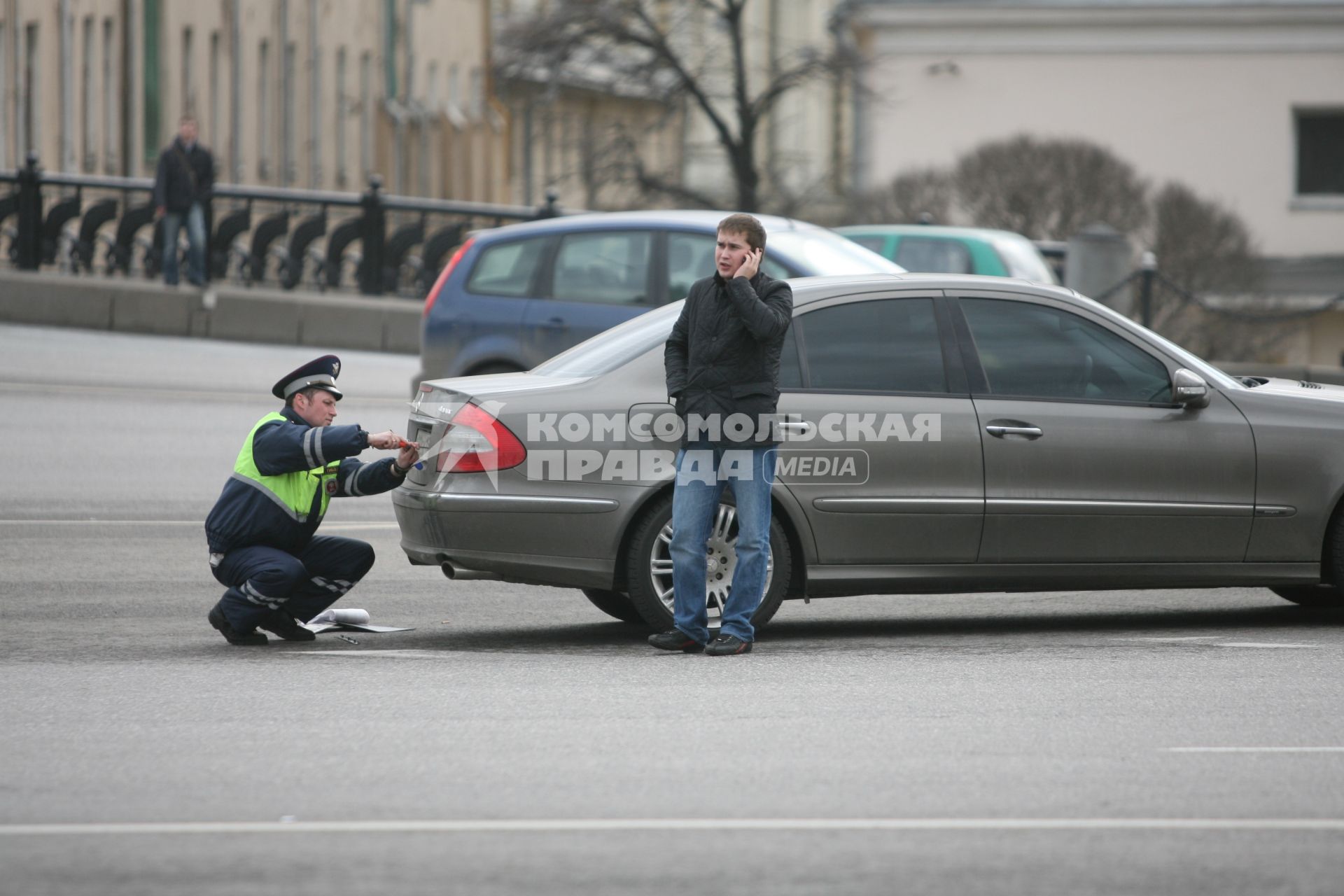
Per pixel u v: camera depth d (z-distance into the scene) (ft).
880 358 110.11
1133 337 113.19
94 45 407.44
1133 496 111.34
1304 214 458.50
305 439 106.73
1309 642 109.40
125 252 300.40
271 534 107.86
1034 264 248.52
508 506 105.91
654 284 174.81
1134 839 68.33
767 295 102.47
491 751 81.10
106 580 128.67
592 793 74.38
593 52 486.38
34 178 298.76
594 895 61.62
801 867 64.75
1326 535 113.91
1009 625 117.08
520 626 116.06
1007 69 462.60
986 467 109.70
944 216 414.62
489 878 63.31
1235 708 90.48
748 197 482.69
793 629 115.44
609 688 94.99
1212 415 112.57
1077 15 458.50
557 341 175.52
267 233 303.68
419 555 109.19
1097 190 403.75
